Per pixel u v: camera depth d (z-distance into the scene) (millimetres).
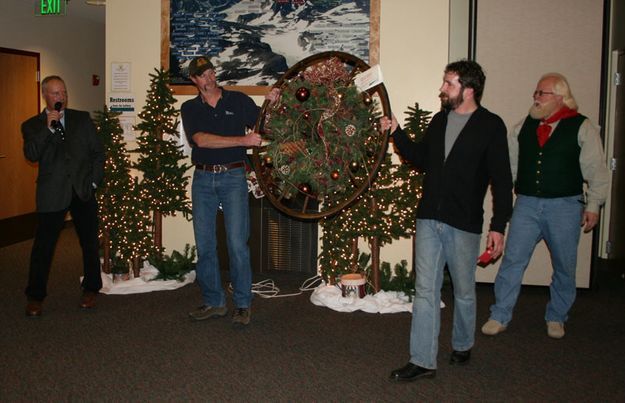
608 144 5930
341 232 4562
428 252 3012
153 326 3926
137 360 3326
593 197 3623
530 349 3568
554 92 3643
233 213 3857
